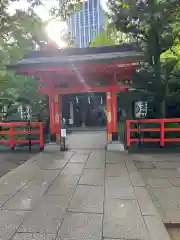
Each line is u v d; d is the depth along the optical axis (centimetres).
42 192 401
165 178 479
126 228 279
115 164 586
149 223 290
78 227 282
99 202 354
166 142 846
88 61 671
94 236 263
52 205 346
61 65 687
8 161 663
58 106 802
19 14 1015
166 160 628
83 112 1700
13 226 287
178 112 951
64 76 779
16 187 430
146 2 897
